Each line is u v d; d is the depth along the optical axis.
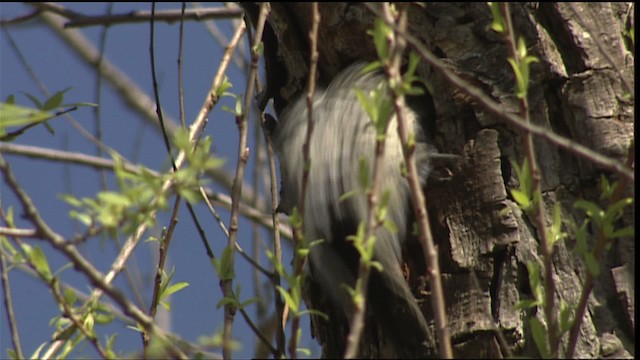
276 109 6.36
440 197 5.48
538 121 5.36
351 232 5.68
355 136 5.69
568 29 5.39
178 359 4.76
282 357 4.79
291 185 5.91
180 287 5.45
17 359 5.47
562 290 5.19
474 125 5.44
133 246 5.97
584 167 5.28
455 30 5.48
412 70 4.39
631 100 5.31
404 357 5.55
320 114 5.85
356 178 5.66
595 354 5.08
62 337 5.49
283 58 6.24
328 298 5.91
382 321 5.59
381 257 5.56
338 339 5.91
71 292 5.02
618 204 4.57
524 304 4.70
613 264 5.19
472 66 5.43
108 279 5.84
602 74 5.35
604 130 5.28
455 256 5.39
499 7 4.74
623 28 5.43
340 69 5.94
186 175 4.48
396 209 5.55
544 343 4.61
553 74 5.35
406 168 4.32
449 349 4.26
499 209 5.34
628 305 5.11
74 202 4.30
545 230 4.55
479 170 5.39
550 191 5.31
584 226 4.66
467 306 5.33
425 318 5.51
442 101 5.49
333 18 5.77
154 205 4.32
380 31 4.36
